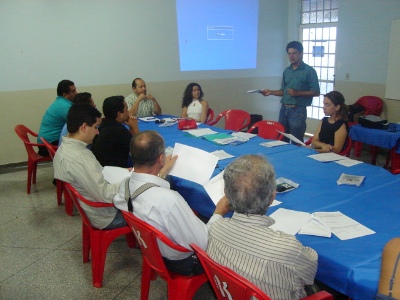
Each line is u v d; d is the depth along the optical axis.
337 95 2.87
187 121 3.62
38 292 2.09
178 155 1.96
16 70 4.50
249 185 1.09
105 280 2.19
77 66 4.82
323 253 1.23
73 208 3.31
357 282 1.11
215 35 5.63
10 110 4.57
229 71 5.89
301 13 6.14
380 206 1.60
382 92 4.94
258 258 1.05
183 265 1.54
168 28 5.26
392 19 4.63
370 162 4.55
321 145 2.86
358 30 5.14
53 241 2.70
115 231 2.06
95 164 1.97
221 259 1.13
